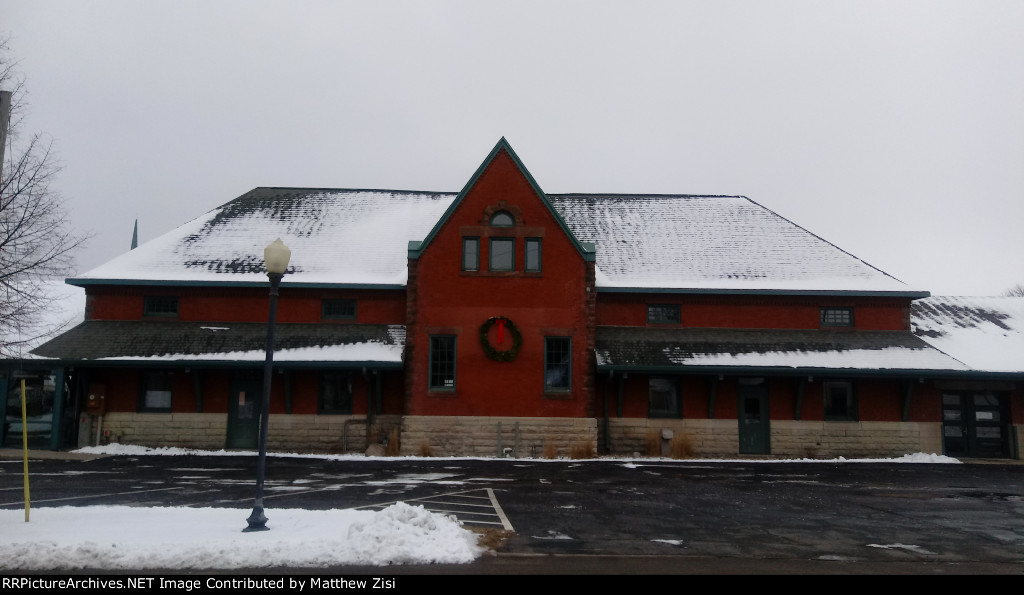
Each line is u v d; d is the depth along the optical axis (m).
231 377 26.94
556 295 26.39
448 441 25.53
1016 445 27.34
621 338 27.72
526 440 25.55
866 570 9.53
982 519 13.79
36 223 18.42
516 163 27.08
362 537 9.59
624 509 14.28
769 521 13.23
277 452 26.19
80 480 17.94
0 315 18.22
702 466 23.03
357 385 27.03
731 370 25.97
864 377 27.03
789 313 28.66
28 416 25.31
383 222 31.97
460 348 26.08
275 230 31.19
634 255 30.25
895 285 28.73
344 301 28.52
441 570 9.02
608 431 26.80
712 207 34.47
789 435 26.94
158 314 28.14
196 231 30.88
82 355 25.56
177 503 14.35
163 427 26.47
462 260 26.58
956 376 26.16
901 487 18.48
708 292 28.19
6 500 14.66
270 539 9.73
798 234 31.89
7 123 10.59
